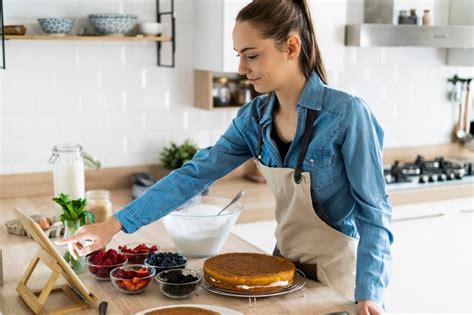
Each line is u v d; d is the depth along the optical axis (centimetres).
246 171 405
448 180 413
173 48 358
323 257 213
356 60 423
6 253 240
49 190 356
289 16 192
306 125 201
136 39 346
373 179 194
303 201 207
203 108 377
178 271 203
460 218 402
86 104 361
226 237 235
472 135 460
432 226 393
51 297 200
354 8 417
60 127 357
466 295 402
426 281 391
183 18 378
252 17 190
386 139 442
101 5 356
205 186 224
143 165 379
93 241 204
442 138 460
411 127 449
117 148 372
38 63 347
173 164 370
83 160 291
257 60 192
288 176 207
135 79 371
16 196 350
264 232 349
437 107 455
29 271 201
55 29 330
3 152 346
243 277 194
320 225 211
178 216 227
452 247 401
